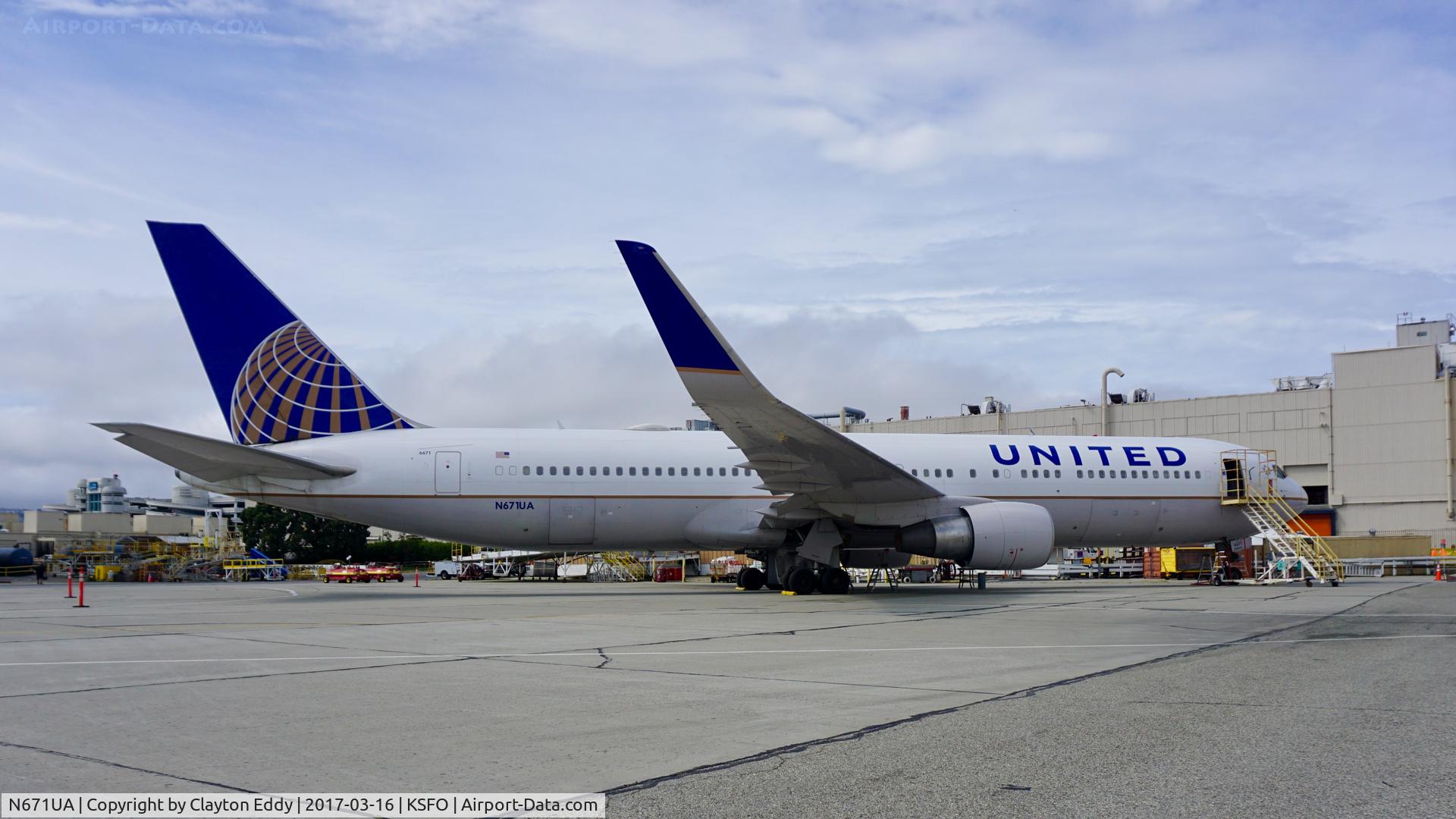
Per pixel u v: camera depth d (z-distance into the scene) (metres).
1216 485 30.62
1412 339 52.22
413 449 25.47
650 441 27.08
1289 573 31.48
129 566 52.03
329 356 26.06
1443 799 5.58
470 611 20.28
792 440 22.52
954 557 25.06
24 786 5.91
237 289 25.44
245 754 6.74
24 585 41.56
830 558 26.02
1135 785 5.91
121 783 5.97
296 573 57.69
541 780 6.05
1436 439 42.50
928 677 10.30
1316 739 7.21
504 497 25.67
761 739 7.21
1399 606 20.48
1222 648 12.91
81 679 10.14
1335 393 44.75
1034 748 6.88
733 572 47.66
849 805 5.48
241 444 24.03
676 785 5.92
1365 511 43.88
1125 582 35.81
